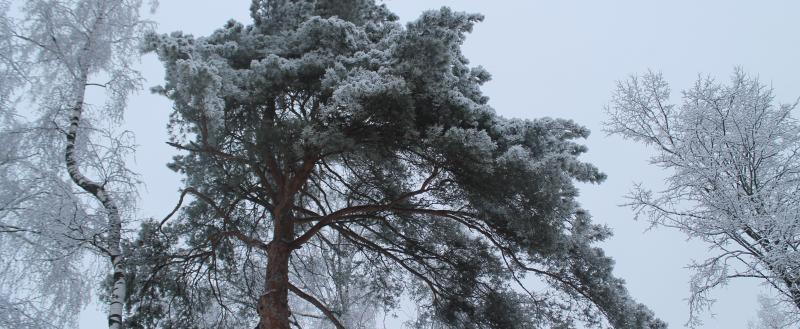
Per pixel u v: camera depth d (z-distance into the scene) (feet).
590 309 33.65
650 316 33.17
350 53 30.66
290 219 32.78
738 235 27.27
